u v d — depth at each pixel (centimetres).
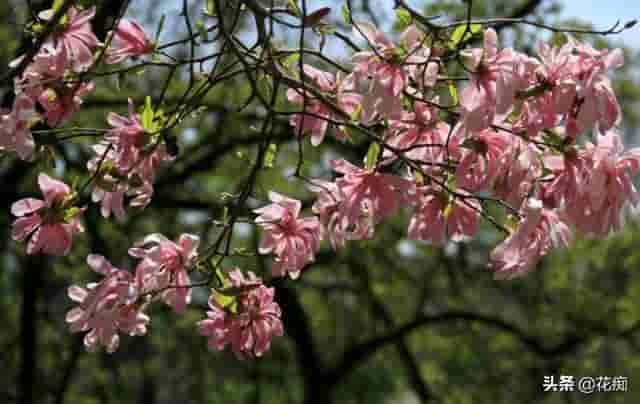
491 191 196
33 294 603
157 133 197
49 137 200
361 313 848
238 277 205
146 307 200
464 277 759
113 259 580
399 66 192
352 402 902
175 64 202
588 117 186
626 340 743
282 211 205
